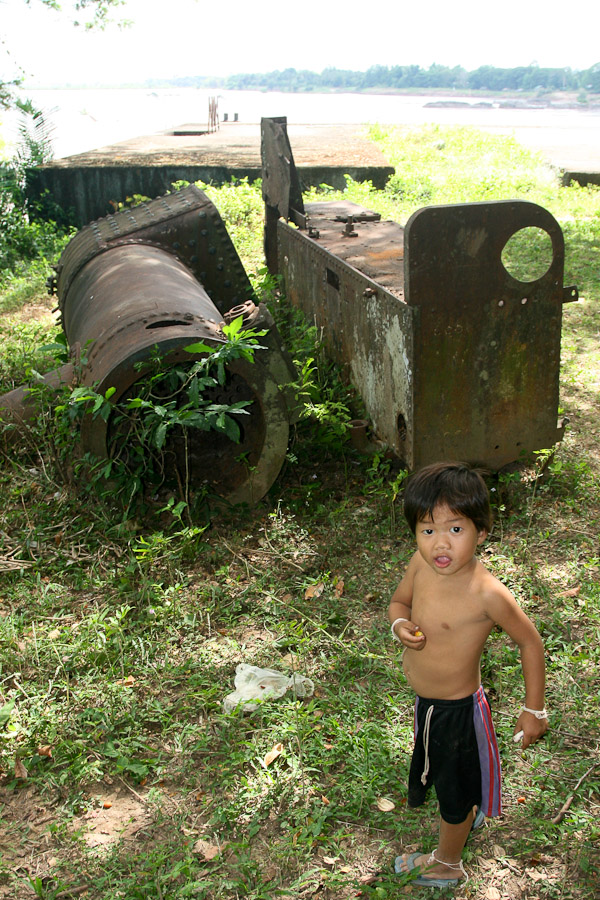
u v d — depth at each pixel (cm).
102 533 493
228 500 509
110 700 359
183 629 415
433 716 257
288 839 294
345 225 762
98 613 422
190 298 545
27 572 466
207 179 1578
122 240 666
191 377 457
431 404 480
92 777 325
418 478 243
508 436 503
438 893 273
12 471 585
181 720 357
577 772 316
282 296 824
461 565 241
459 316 466
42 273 1158
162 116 5191
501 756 324
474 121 4231
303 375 537
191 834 299
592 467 563
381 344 518
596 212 1336
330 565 465
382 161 1691
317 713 351
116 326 502
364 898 274
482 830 297
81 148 3178
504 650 381
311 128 2689
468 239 452
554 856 286
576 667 370
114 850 292
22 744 341
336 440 557
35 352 703
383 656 379
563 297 481
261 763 325
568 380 712
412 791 278
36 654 387
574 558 455
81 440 477
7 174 1524
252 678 369
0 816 313
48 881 284
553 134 3033
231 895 276
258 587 439
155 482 513
